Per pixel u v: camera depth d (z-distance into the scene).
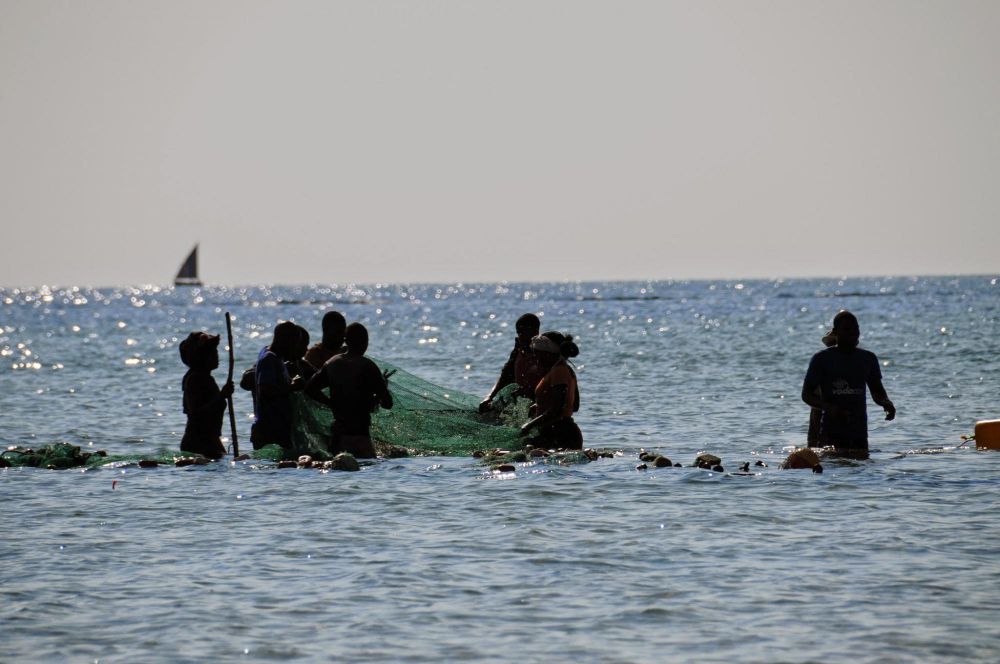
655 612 31.22
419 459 60.09
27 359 161.75
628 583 34.00
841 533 39.94
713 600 32.25
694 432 72.94
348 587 33.81
